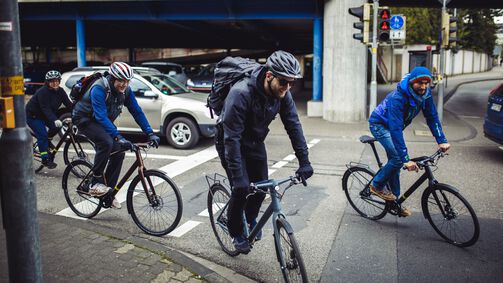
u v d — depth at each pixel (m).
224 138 3.56
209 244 4.72
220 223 4.42
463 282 3.92
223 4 17.44
